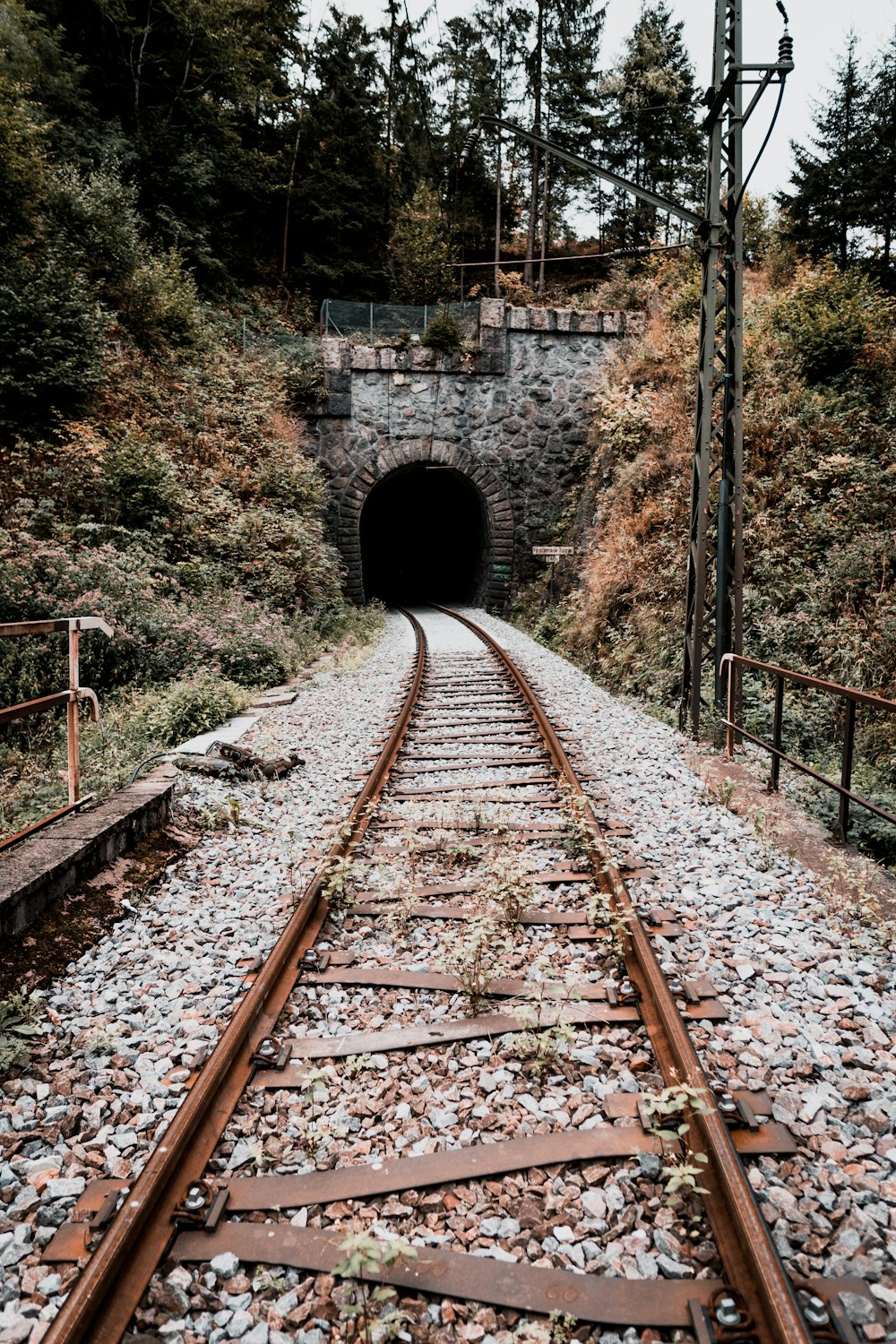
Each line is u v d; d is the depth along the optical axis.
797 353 12.38
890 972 3.40
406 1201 2.24
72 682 4.69
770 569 9.35
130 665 9.32
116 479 11.59
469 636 16.09
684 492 11.76
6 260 12.69
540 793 5.79
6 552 8.82
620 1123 2.48
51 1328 1.70
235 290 23.02
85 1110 2.67
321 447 19.58
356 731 7.99
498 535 20.61
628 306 22.06
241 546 13.38
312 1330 1.85
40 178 13.77
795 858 4.65
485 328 19.92
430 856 4.76
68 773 5.13
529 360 20.36
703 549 7.70
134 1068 2.90
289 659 11.65
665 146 30.92
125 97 21.84
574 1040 2.88
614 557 12.58
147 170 20.80
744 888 4.21
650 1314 1.83
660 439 13.86
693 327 15.12
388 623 19.72
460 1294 1.92
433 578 33.19
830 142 26.66
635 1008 3.08
